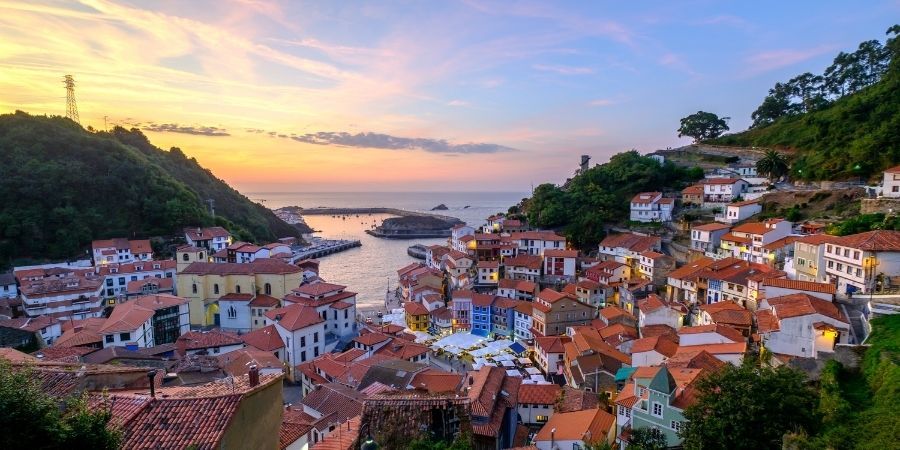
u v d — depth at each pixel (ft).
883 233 188.24
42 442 44.34
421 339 309.42
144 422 52.01
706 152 499.92
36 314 284.61
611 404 178.70
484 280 395.75
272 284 334.44
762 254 267.18
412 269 478.59
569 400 181.98
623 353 224.33
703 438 100.32
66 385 64.03
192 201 543.80
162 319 264.52
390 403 75.10
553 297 292.61
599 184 463.01
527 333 308.81
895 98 326.65
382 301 451.53
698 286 263.29
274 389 63.31
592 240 408.46
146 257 421.18
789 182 364.79
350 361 225.97
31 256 400.47
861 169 299.79
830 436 90.68
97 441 46.39
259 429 59.26
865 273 183.11
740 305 223.30
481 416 129.29
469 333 323.37
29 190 424.05
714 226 323.16
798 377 107.65
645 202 403.13
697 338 186.39
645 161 469.57
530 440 160.25
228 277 336.08
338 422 139.03
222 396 55.52
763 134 476.13
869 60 453.99
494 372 174.40
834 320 154.71
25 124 501.97
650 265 318.45
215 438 49.44
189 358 183.93
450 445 68.18
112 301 342.23
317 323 268.82
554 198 456.45
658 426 132.67
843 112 353.10
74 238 421.59
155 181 518.78
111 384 67.87
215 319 339.98
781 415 98.12
